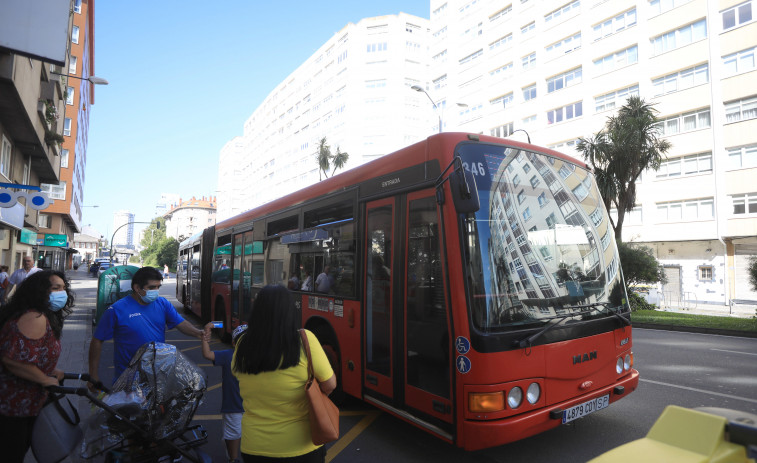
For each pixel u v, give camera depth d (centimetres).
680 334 1319
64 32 839
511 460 406
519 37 3697
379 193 480
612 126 1955
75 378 326
